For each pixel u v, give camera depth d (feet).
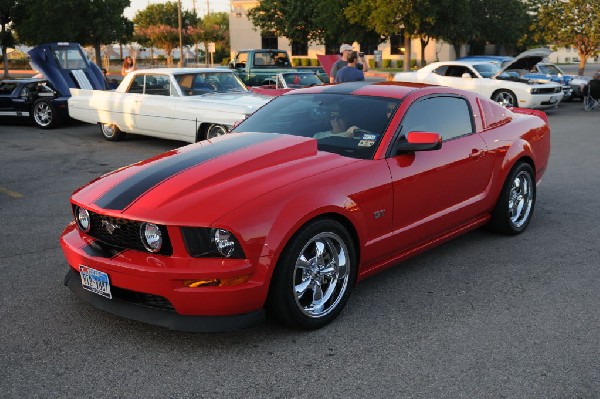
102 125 38.91
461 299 13.29
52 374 10.13
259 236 10.53
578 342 11.18
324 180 11.84
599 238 17.78
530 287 13.97
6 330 11.77
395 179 13.08
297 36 108.47
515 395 9.43
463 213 15.55
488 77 54.65
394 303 13.09
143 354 10.84
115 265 10.73
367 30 95.55
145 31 195.83
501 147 16.70
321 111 14.67
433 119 14.85
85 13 115.65
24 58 202.80
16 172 28.40
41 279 14.56
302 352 10.89
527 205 18.29
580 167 29.09
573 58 253.44
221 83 35.73
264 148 12.79
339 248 12.10
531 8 109.09
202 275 10.27
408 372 10.15
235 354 10.83
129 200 11.21
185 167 12.13
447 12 88.94
